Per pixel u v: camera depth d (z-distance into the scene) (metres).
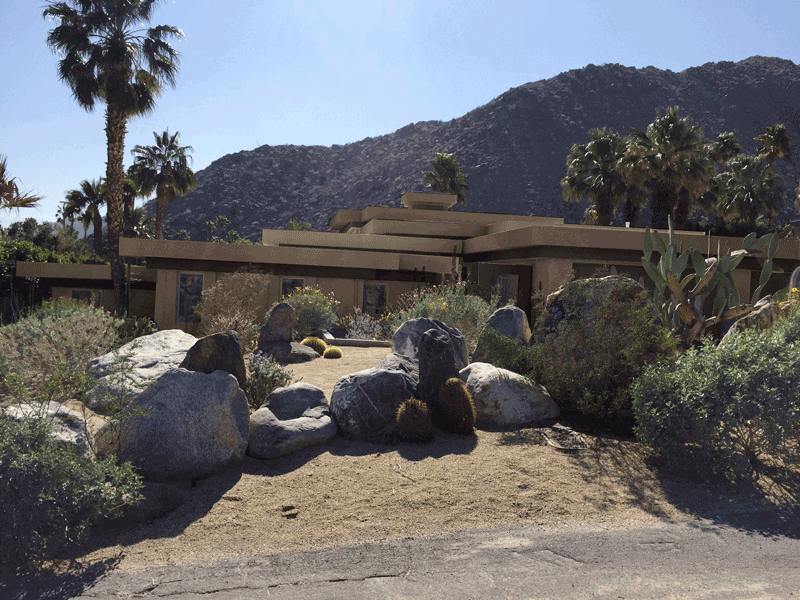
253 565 4.33
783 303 10.66
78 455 5.05
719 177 47.91
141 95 24.50
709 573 4.23
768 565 4.37
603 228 21.89
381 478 5.95
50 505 4.37
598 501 5.59
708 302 21.56
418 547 4.64
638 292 8.52
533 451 6.81
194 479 5.89
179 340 9.35
